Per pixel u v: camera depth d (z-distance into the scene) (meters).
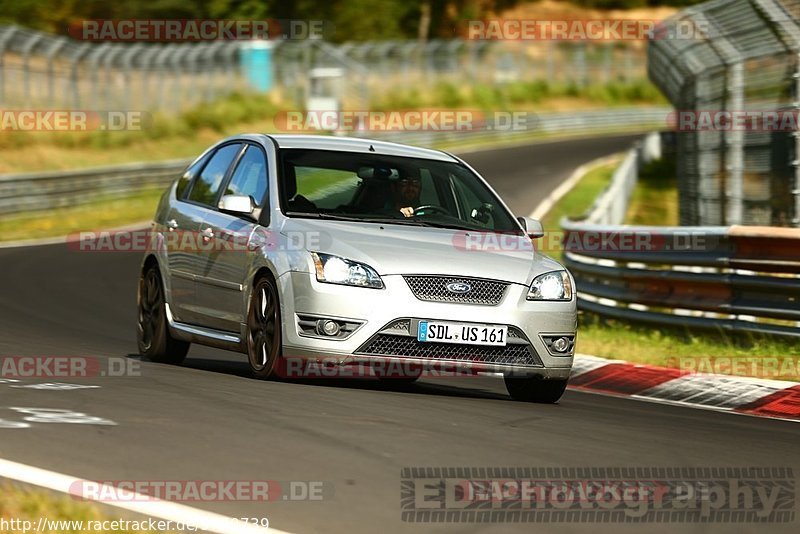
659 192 108.12
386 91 196.12
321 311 26.52
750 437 24.41
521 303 27.70
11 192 94.88
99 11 194.75
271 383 27.14
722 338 39.03
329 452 19.14
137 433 19.97
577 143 187.00
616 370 35.12
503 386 33.47
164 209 33.56
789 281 36.84
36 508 14.83
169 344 32.66
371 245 27.39
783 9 44.47
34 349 34.03
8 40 120.94
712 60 51.44
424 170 30.97
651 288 42.44
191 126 151.75
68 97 132.88
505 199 112.31
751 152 48.94
